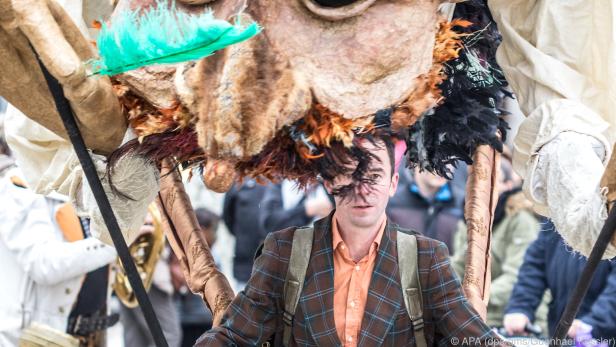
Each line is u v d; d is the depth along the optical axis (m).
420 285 5.10
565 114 5.16
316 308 5.12
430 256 5.12
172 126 4.54
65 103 4.35
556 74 5.32
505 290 9.09
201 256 5.65
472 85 5.14
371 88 4.43
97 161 4.85
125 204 5.05
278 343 5.29
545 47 5.41
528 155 5.38
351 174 4.59
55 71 4.23
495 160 5.75
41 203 7.85
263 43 4.33
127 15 4.26
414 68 4.48
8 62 4.34
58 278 7.78
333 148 4.49
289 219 9.98
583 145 5.00
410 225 9.55
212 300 5.52
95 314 8.25
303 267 5.16
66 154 5.41
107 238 5.27
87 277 8.12
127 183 4.90
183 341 10.62
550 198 5.02
